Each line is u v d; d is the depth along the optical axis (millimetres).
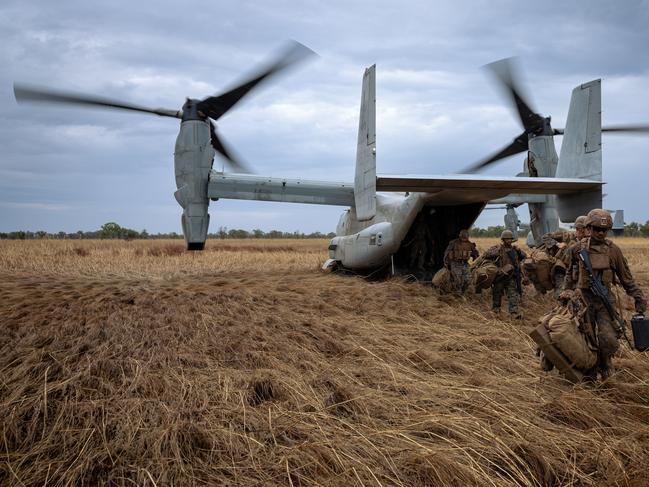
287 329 6750
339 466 3113
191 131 12820
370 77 10547
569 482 3092
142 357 5270
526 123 13945
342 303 8969
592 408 4105
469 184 9898
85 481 2998
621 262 4820
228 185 12945
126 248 31375
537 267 8586
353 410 4043
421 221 12336
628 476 3141
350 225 14484
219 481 3016
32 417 3756
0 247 28531
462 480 2998
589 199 10805
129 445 3334
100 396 4188
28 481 2980
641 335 4691
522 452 3312
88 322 6898
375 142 10109
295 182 13367
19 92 11781
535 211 14133
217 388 4430
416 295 10062
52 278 14031
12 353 5305
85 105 12305
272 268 18016
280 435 3578
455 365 5387
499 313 8648
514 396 4438
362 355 5754
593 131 11141
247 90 13141
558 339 4629
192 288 10930
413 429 3686
